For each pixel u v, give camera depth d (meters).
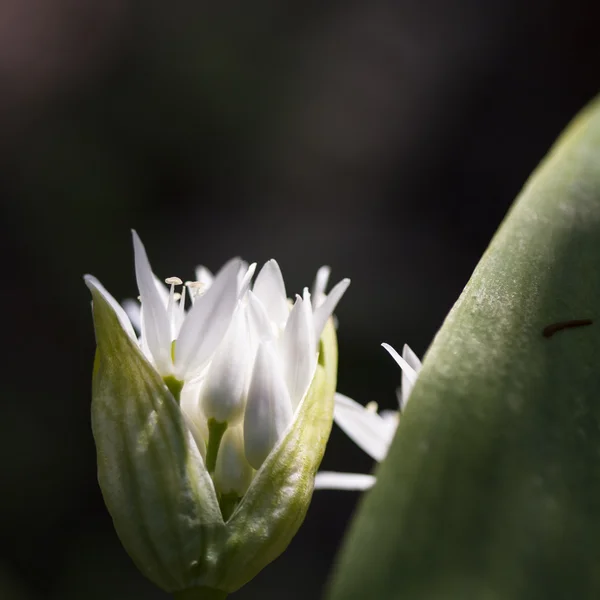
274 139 1.15
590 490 0.22
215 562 0.25
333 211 1.12
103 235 1.06
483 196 1.10
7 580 0.81
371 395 0.92
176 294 0.26
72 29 1.18
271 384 0.25
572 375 0.23
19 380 0.96
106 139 1.12
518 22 1.13
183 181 1.12
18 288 1.01
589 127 0.23
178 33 1.18
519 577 0.22
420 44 1.17
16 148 1.10
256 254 1.06
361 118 1.16
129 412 0.25
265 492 0.25
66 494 0.88
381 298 0.99
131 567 0.83
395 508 0.22
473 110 1.13
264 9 1.20
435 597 0.22
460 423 0.23
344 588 0.22
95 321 0.25
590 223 0.23
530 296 0.23
